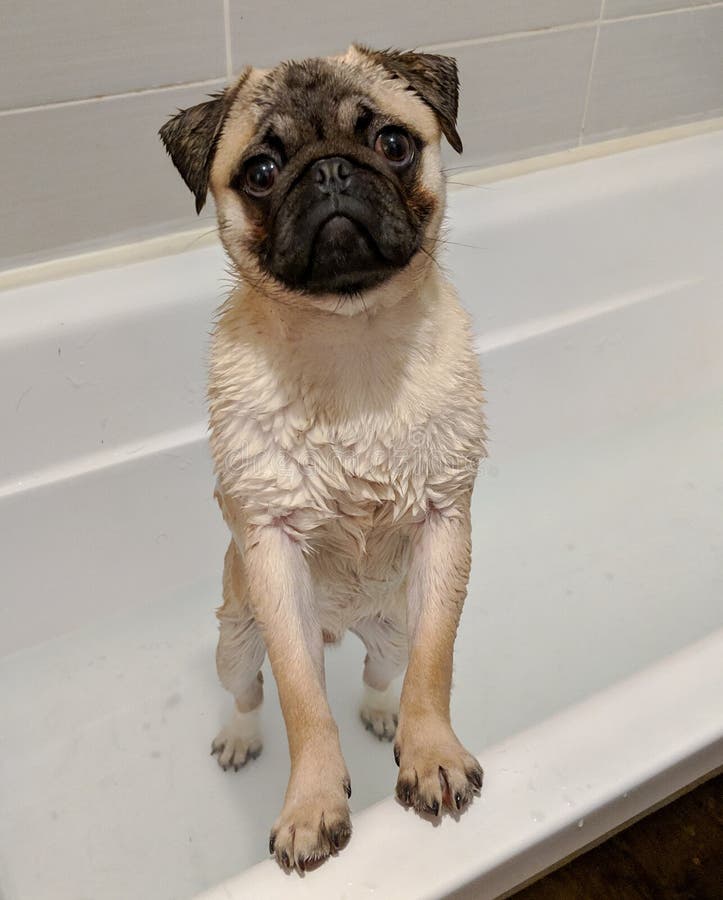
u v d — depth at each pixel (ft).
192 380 2.42
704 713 1.37
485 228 2.63
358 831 1.28
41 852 2.09
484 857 1.24
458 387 1.59
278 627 1.57
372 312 1.51
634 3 2.78
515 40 2.67
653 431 3.08
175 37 2.27
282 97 1.54
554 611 2.60
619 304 2.91
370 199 1.44
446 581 1.62
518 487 2.91
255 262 1.55
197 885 2.05
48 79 2.18
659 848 1.87
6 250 2.34
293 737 1.49
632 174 2.82
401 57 1.67
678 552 2.75
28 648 2.44
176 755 2.29
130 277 2.35
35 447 2.30
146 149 2.36
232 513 1.75
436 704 1.51
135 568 2.52
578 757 1.32
